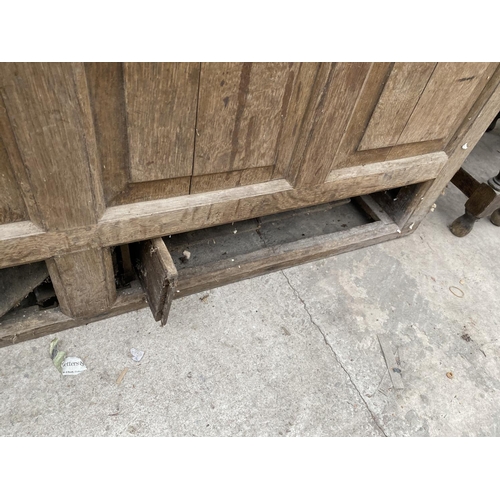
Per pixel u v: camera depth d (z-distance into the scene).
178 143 1.06
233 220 1.44
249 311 1.73
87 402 1.36
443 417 1.57
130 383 1.43
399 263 2.12
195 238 1.91
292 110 1.15
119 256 1.62
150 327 1.58
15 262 1.10
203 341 1.59
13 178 0.92
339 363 1.65
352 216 2.27
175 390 1.44
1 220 1.00
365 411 1.53
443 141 1.71
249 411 1.45
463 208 2.59
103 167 1.03
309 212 2.21
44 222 1.04
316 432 1.44
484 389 1.70
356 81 1.13
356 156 1.51
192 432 1.36
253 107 1.07
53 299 1.54
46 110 0.80
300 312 1.78
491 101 1.57
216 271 1.70
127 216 1.17
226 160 1.19
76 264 1.23
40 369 1.40
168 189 1.20
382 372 1.66
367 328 1.79
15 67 0.71
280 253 1.84
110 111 0.91
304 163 1.34
